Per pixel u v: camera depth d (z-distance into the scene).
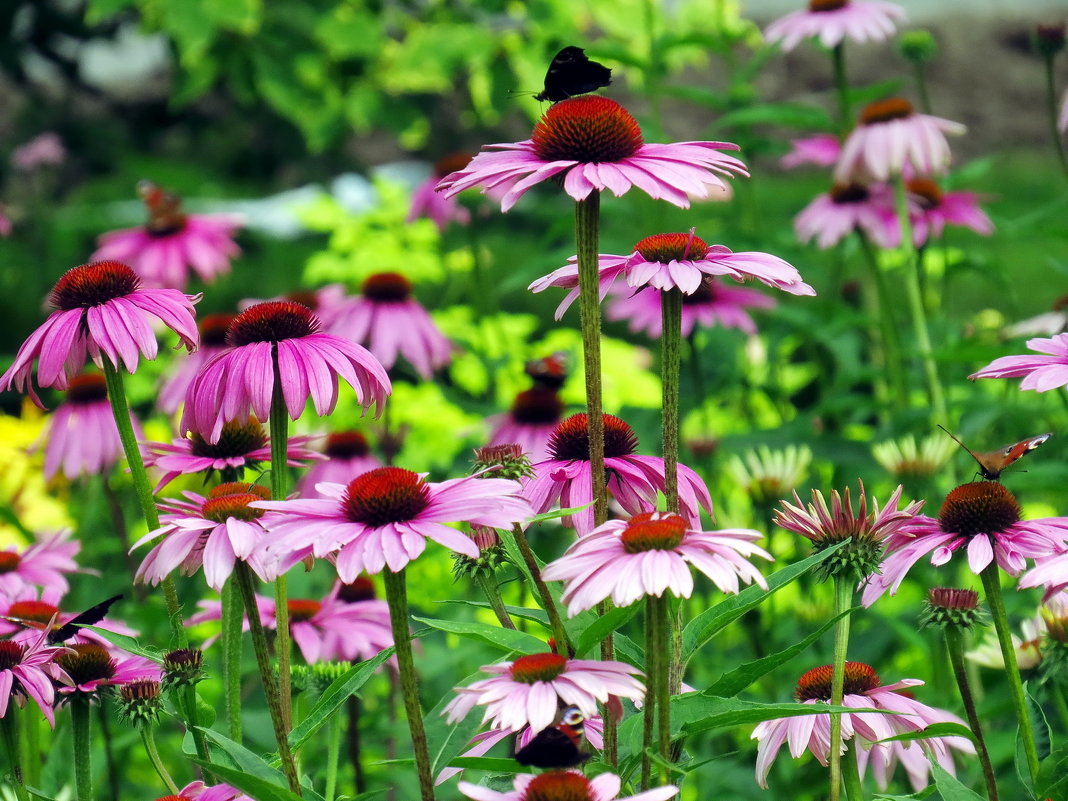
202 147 22.14
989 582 3.81
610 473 4.17
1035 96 29.80
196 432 4.21
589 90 4.22
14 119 21.39
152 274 9.81
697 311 8.32
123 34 20.83
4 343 16.58
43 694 3.96
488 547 3.94
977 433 8.62
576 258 3.94
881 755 4.82
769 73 28.36
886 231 8.69
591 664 3.19
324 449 7.63
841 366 8.74
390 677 6.82
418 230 11.57
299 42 17.34
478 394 10.48
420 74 16.69
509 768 3.37
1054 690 5.30
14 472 8.58
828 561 3.80
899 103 8.40
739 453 7.95
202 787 3.85
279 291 17.78
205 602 5.72
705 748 6.78
